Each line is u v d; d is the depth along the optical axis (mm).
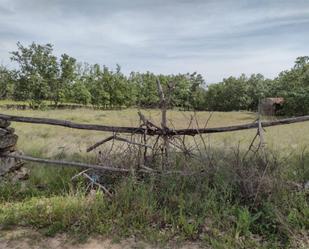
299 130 14219
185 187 4273
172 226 3547
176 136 4844
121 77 52719
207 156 4707
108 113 29875
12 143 5012
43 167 5469
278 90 53375
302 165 5035
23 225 3643
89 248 3207
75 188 4676
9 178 4824
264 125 4570
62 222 3604
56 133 11680
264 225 3492
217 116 33531
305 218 3498
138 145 4746
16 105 39062
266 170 4156
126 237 3393
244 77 64938
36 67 42688
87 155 6484
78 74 49312
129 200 3947
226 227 3457
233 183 4121
